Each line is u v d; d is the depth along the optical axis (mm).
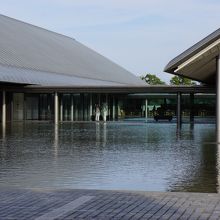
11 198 8766
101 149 20234
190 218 7281
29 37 63469
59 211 7766
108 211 7758
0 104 47281
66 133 30703
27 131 32906
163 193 9219
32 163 15453
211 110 52344
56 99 44688
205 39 20938
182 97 53062
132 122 47812
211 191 10602
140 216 7426
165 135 28641
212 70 32875
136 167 14477
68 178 12367
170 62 22656
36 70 51250
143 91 42656
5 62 47500
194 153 18531
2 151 19328
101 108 53719
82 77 61188
